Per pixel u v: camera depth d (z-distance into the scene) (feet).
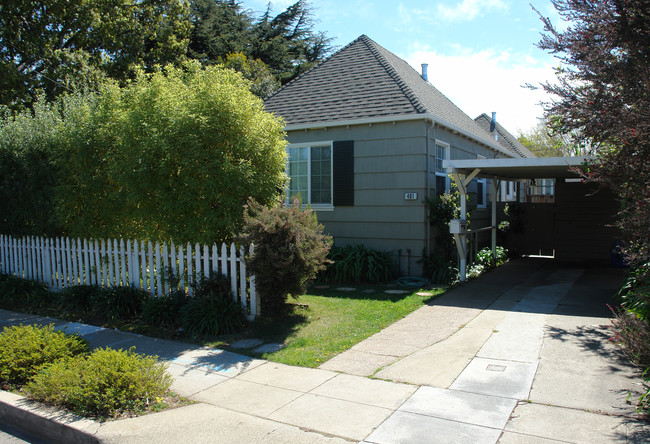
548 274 37.27
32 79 56.34
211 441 12.01
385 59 43.09
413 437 11.80
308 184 38.96
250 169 23.91
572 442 11.33
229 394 14.99
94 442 12.32
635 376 15.28
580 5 18.22
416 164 34.40
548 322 22.07
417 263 34.60
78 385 14.38
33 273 31.48
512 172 37.73
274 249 21.80
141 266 25.73
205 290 23.30
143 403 14.21
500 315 23.71
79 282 28.73
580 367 16.21
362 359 17.87
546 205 49.93
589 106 18.10
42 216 30.45
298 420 13.00
